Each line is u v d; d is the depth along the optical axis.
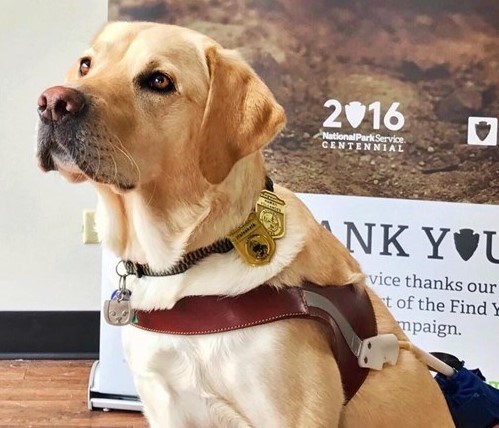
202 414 1.41
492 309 2.32
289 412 1.34
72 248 2.97
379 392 1.46
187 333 1.35
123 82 1.38
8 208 2.94
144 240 1.40
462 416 1.66
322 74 2.30
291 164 2.35
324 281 1.41
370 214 2.34
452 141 2.28
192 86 1.39
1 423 2.39
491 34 2.21
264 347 1.32
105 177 1.33
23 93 2.88
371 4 2.25
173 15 2.32
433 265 2.33
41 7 2.84
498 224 2.29
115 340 2.49
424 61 2.25
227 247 1.38
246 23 2.31
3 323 2.96
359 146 2.32
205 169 1.35
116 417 2.47
